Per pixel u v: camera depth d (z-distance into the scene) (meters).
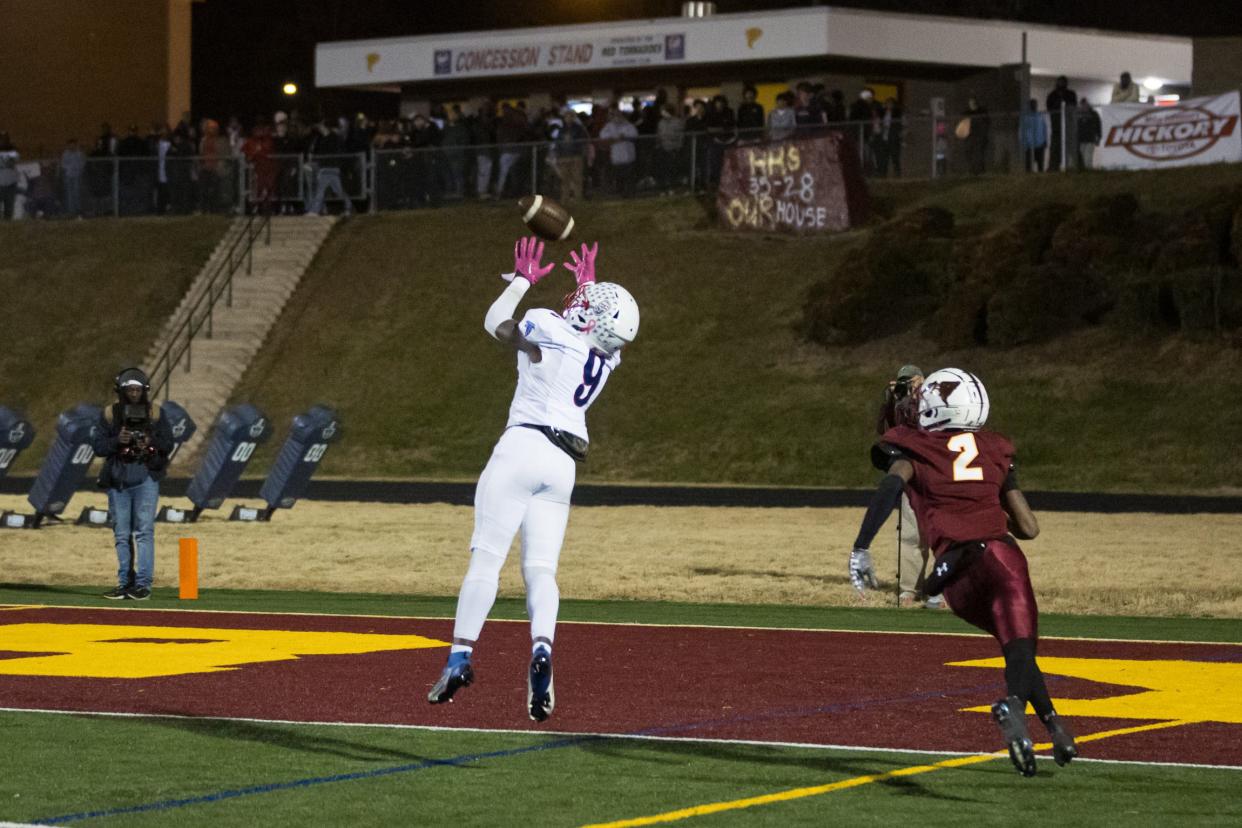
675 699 28.61
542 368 23.70
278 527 67.12
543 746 24.33
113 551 59.75
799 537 62.69
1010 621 20.97
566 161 128.00
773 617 41.53
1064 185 116.12
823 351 107.88
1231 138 113.38
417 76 150.38
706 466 98.62
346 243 128.62
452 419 108.56
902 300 109.00
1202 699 28.81
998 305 104.31
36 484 68.06
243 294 124.31
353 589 48.88
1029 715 27.23
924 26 134.25
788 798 20.91
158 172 135.38
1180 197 110.69
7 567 54.88
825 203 118.19
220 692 29.23
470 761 23.22
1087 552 57.00
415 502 80.38
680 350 110.88
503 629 38.41
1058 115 118.81
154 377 116.50
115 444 45.06
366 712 27.22
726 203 121.81
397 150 131.62
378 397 112.06
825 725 26.09
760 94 140.38
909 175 122.81
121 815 19.88
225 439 68.44
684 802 20.66
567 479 23.72
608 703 28.19
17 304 127.31
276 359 118.00
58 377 119.31
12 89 166.38
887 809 20.33
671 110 127.31
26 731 25.45
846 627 39.22
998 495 22.00
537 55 144.88
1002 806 20.53
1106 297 104.38
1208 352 98.56
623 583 49.00
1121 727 26.06
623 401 106.88
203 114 183.88
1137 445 92.25
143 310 124.19
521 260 24.30
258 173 133.38
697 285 116.38
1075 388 98.44
